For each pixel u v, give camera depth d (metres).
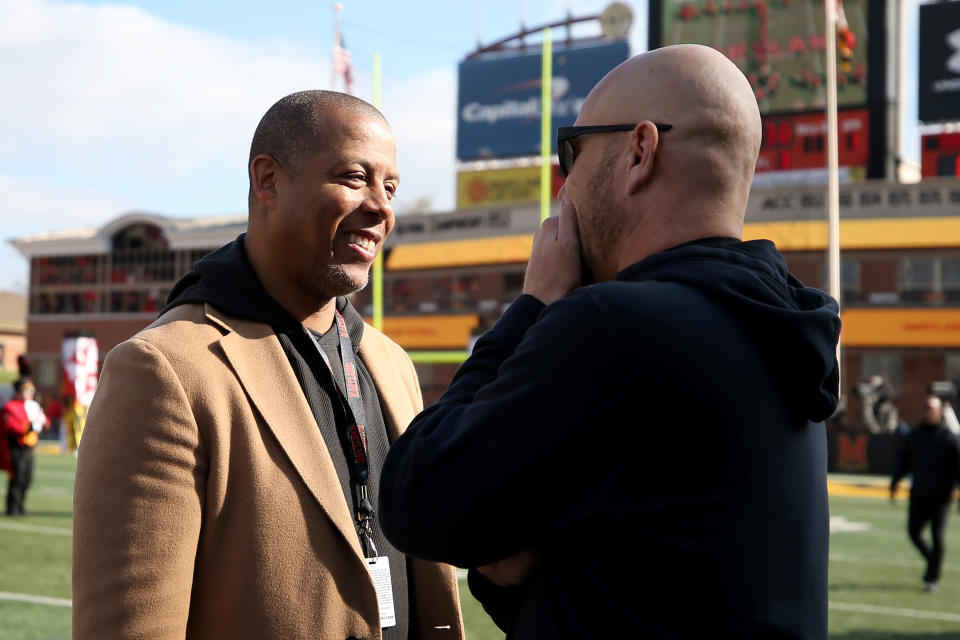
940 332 27.11
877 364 28.02
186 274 1.98
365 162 1.91
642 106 1.48
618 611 1.30
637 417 1.32
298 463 1.80
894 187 27.91
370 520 1.96
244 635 1.72
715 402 1.33
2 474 18.70
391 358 2.26
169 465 1.70
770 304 1.40
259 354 1.87
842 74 29.47
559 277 1.55
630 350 1.32
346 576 1.80
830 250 21.56
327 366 1.96
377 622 1.81
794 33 30.14
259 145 1.94
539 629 1.37
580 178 1.57
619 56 35.38
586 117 1.56
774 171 30.25
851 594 8.20
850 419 27.70
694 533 1.30
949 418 9.38
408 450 1.45
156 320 1.93
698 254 1.43
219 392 1.78
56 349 44.41
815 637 1.41
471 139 37.41
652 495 1.32
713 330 1.36
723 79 1.48
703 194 1.47
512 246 33.34
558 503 1.35
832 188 21.53
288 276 1.95
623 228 1.51
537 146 36.44
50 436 35.75
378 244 1.99
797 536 1.39
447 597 2.07
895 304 27.73
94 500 1.68
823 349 1.39
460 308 34.72
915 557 10.38
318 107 1.91
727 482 1.32
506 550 1.37
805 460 1.43
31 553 9.26
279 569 1.74
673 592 1.29
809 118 29.91
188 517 1.70
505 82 37.00
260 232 1.95
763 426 1.36
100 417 1.73
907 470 8.60
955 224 27.12
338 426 1.97
